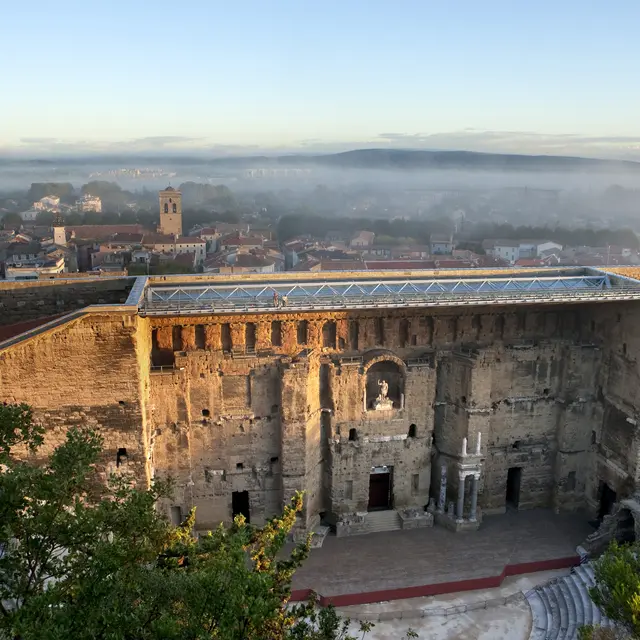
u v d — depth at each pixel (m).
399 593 59.56
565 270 75.94
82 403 52.94
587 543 65.25
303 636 37.06
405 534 68.75
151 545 34.19
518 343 69.75
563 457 71.62
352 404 67.00
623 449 66.44
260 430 65.44
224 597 25.92
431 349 68.69
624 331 65.69
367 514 69.50
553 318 71.25
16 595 29.11
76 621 25.22
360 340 67.06
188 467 64.06
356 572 62.25
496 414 70.19
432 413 69.12
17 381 51.56
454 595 60.28
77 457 33.03
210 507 66.19
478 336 69.38
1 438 34.62
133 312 51.81
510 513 72.88
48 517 29.48
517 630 55.97
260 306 59.97
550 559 64.38
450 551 65.75
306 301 61.38
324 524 69.31
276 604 27.67
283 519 44.28
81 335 51.53
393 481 69.94
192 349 63.12
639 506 62.09
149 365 61.66
